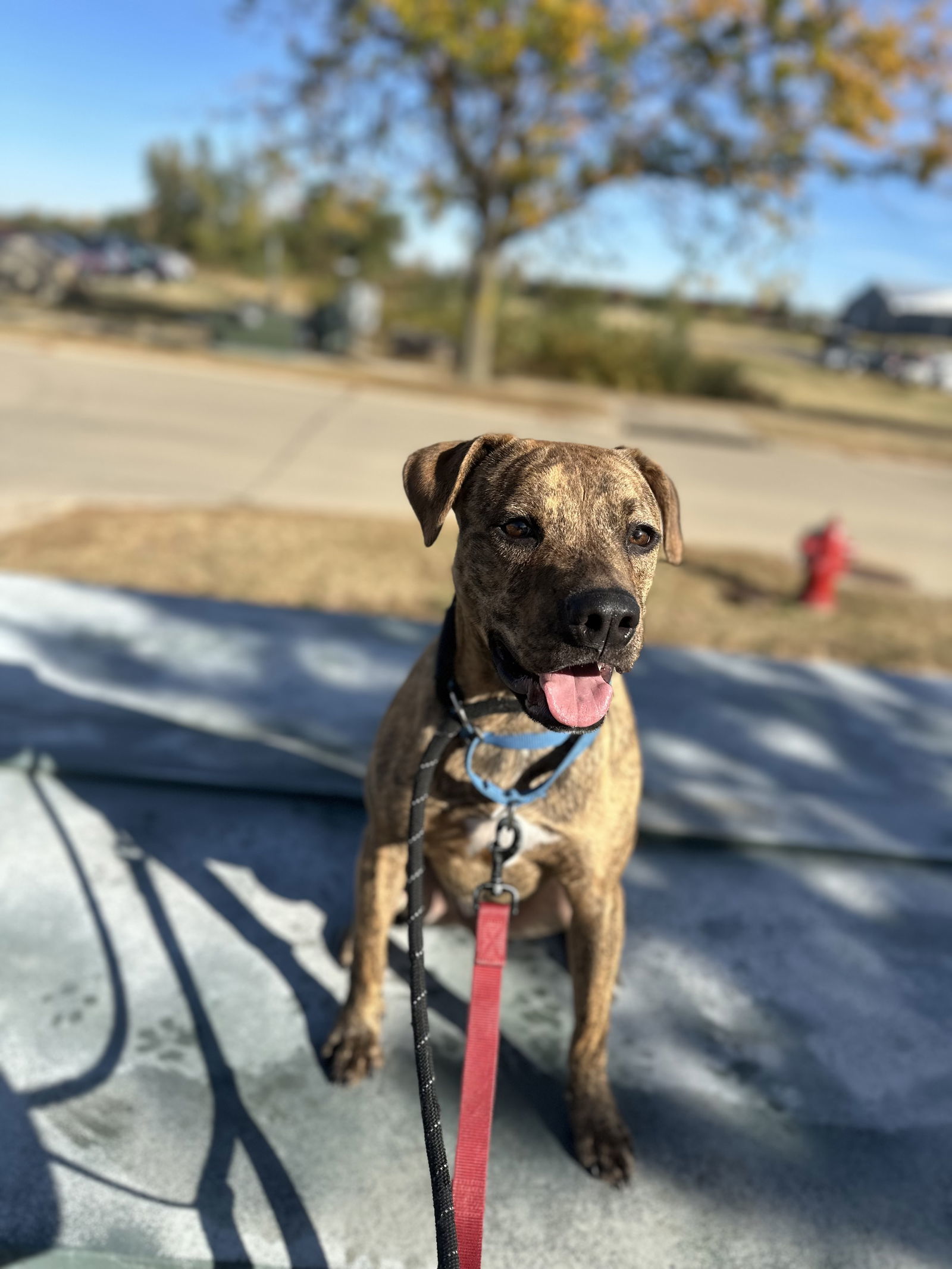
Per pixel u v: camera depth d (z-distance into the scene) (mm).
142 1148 609
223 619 1426
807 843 968
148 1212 570
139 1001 721
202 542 1933
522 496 571
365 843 687
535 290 7828
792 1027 755
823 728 1256
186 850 892
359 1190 595
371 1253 560
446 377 5926
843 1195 621
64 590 1468
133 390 3811
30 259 7328
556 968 805
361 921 677
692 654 1483
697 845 973
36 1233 552
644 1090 689
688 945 834
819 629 1787
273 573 1790
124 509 2143
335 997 744
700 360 7434
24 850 870
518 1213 593
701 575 2143
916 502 3518
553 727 539
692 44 4668
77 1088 646
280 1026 712
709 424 5215
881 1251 588
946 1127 677
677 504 664
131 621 1383
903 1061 731
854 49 4652
